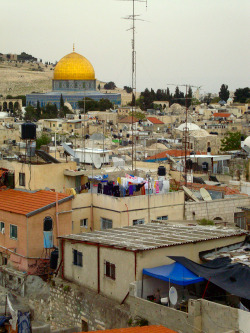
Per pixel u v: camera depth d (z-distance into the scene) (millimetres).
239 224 44375
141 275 27344
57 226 37344
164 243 28531
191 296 27844
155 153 87250
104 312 28188
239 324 23312
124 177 47094
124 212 39719
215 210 43469
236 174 65500
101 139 112125
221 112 199125
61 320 30797
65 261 31734
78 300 29844
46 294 33219
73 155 56406
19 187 46031
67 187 46438
